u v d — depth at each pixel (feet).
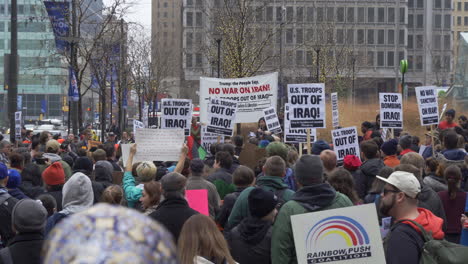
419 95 50.03
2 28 295.89
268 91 54.24
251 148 35.09
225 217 22.56
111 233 3.32
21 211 16.02
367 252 15.94
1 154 45.01
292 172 28.68
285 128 48.21
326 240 15.92
